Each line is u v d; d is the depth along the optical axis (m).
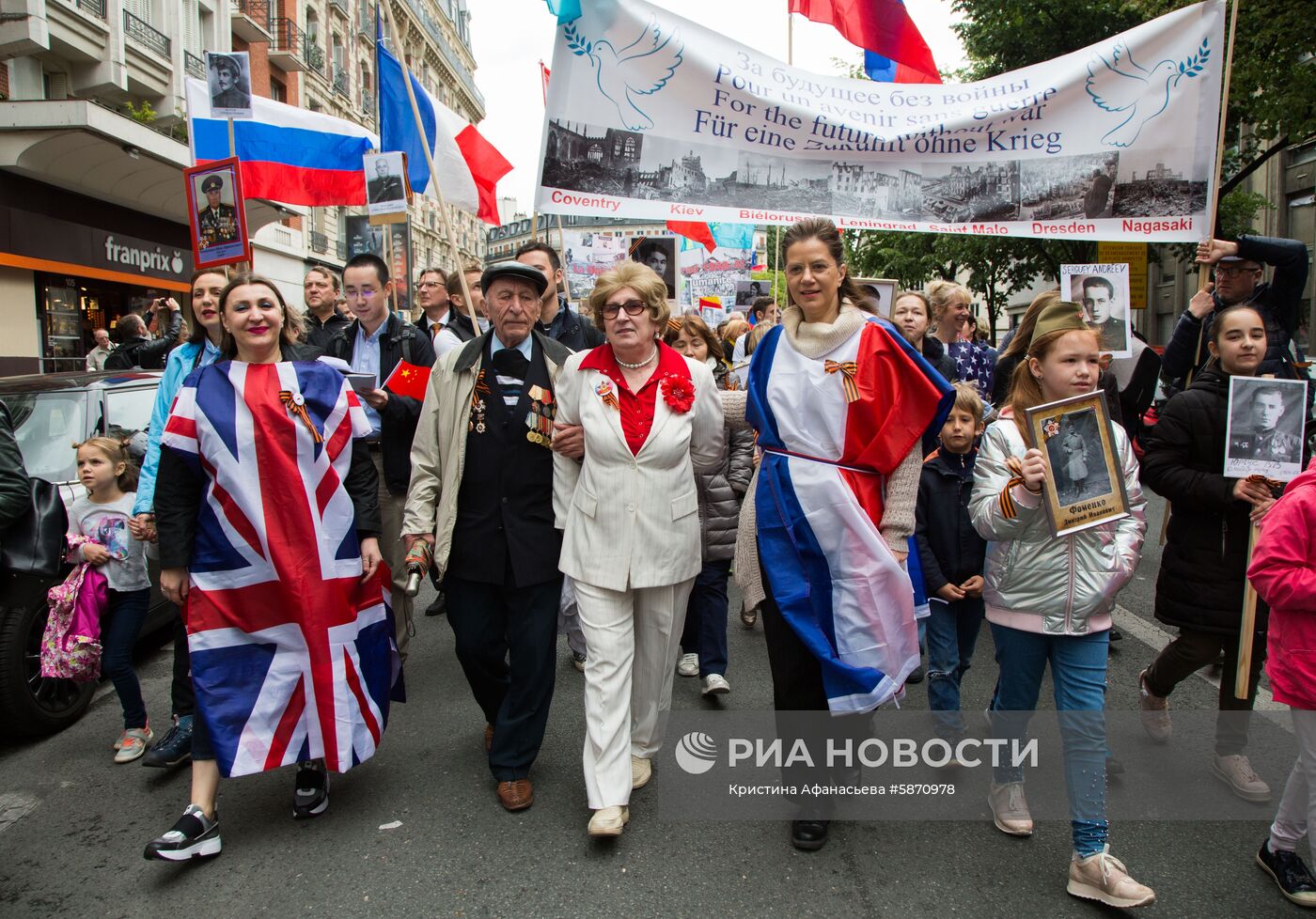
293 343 3.40
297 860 2.96
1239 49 11.41
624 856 2.94
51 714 4.03
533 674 3.29
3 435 3.15
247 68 5.54
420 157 7.11
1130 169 4.41
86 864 2.96
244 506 3.07
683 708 4.21
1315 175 17.75
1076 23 13.91
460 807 3.30
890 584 2.94
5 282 14.01
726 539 4.31
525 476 3.32
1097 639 2.80
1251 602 3.11
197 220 4.71
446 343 5.32
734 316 8.88
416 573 3.23
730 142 4.43
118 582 3.80
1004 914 2.60
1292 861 2.69
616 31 4.30
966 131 4.48
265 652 3.12
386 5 6.68
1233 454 3.03
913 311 4.73
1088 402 2.62
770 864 2.88
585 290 11.02
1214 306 4.21
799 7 6.14
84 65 17.00
